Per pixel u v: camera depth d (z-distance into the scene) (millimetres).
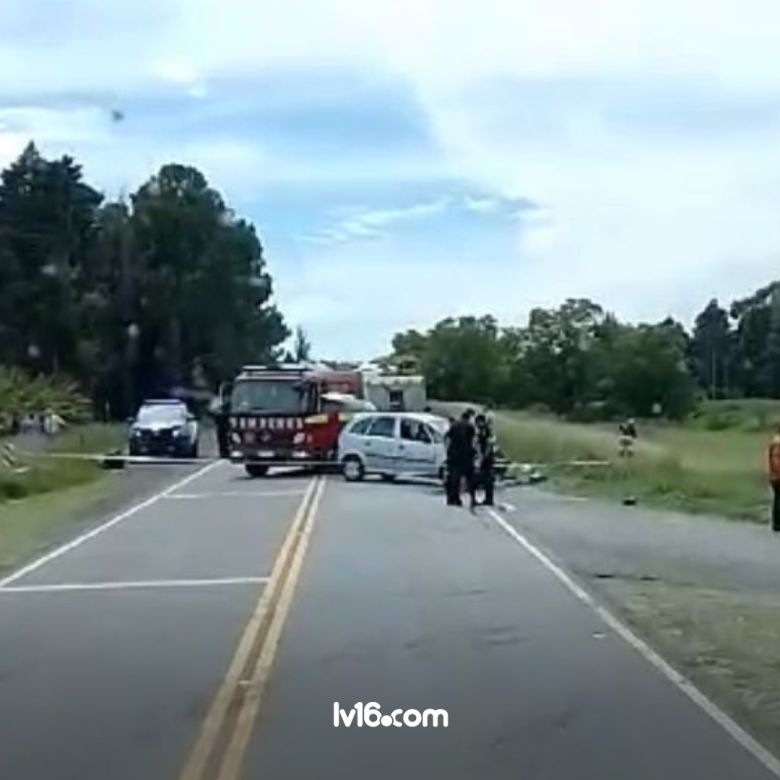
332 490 44062
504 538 30172
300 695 14023
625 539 30438
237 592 21844
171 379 110375
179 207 113938
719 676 15391
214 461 60094
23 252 106625
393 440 47594
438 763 11359
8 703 13766
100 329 108938
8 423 57688
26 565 25844
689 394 103625
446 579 23359
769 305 129125
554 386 113750
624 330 108562
